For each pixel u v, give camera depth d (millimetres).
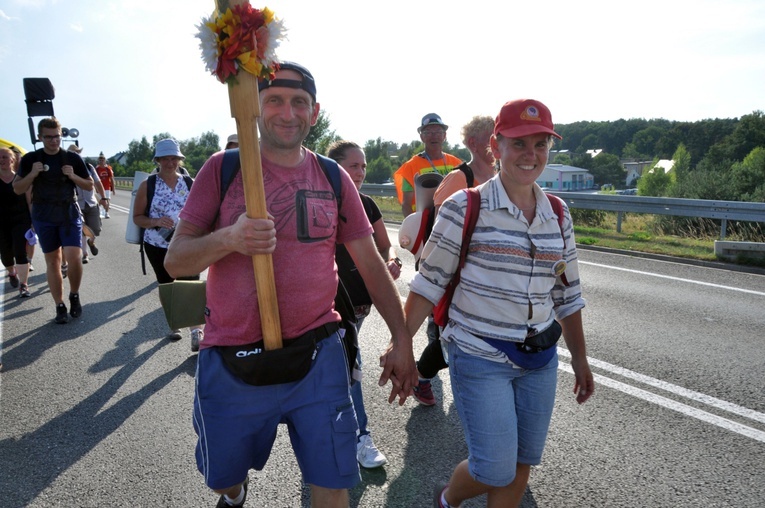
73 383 4645
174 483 3188
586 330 5629
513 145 2334
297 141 2133
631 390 4195
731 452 3340
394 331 2340
